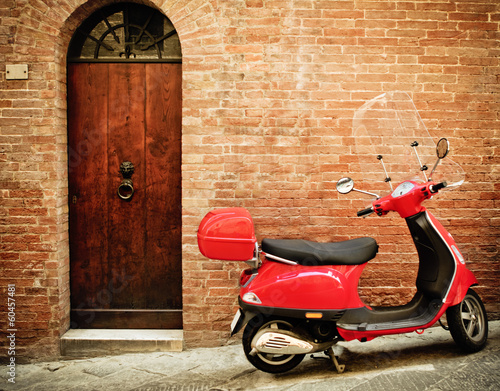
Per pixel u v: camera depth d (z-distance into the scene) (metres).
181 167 3.72
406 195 3.04
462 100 3.69
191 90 3.59
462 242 3.74
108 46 3.78
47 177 3.55
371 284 3.72
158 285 3.83
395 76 3.66
